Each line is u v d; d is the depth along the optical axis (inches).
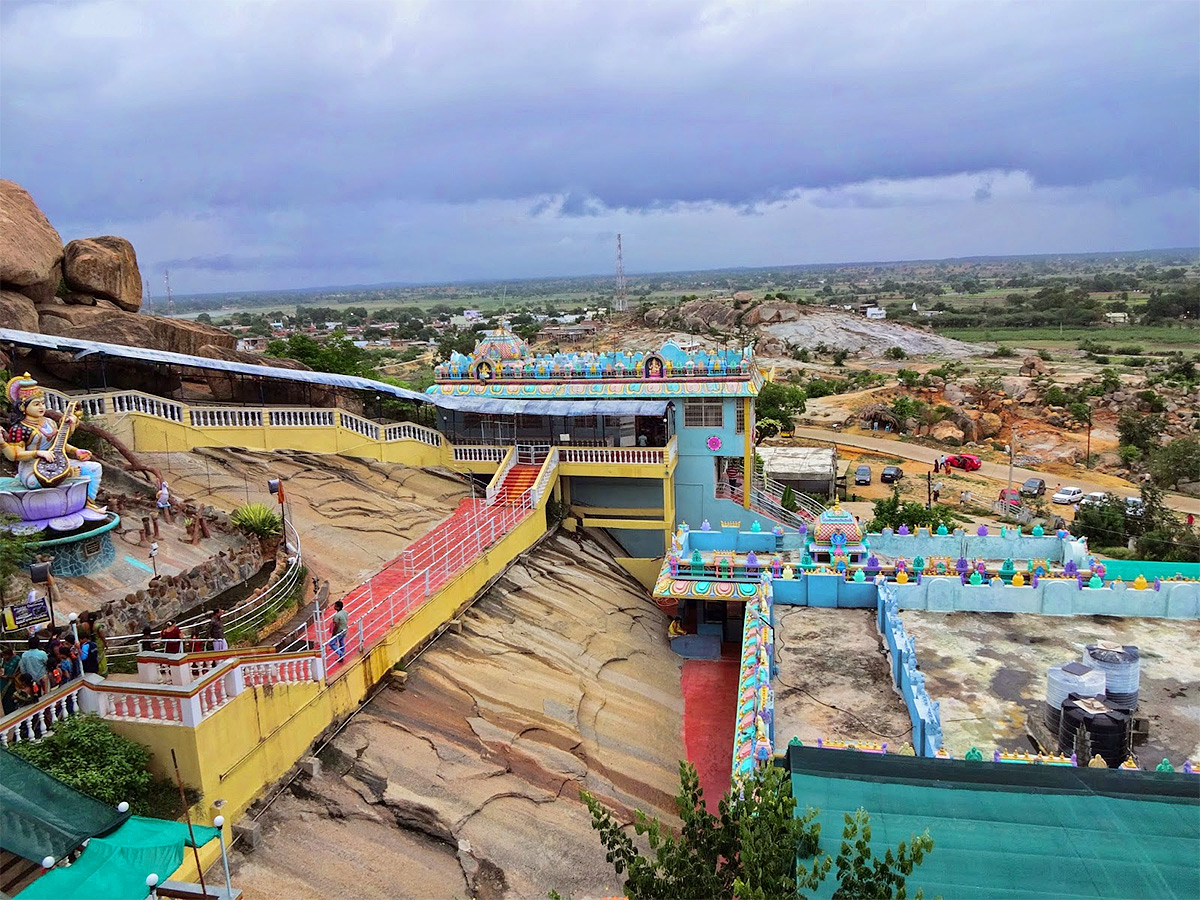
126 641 828.0
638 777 1063.6
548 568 1443.2
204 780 686.5
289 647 890.1
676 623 1514.5
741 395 1675.7
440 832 799.1
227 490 1238.3
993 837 577.9
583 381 1702.8
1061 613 1157.1
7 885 551.8
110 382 1449.3
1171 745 836.6
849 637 1142.3
